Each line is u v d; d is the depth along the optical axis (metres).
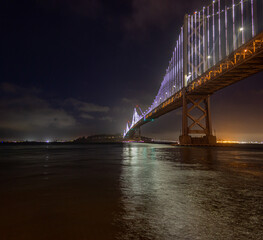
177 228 4.30
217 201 6.15
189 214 5.07
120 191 7.52
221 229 4.24
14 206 5.81
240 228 4.28
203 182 9.08
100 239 3.88
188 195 6.87
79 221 4.71
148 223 4.56
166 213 5.16
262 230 4.19
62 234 4.08
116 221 4.68
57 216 5.02
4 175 11.53
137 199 6.45
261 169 13.36
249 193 7.09
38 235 4.05
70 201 6.29
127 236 3.98
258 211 5.25
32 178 10.46
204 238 3.88
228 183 8.82
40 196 6.88
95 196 6.84
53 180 9.84
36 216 5.03
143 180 9.68
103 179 10.02
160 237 3.93
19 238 3.93
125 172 12.34
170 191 7.46
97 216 5.00
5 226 4.46
